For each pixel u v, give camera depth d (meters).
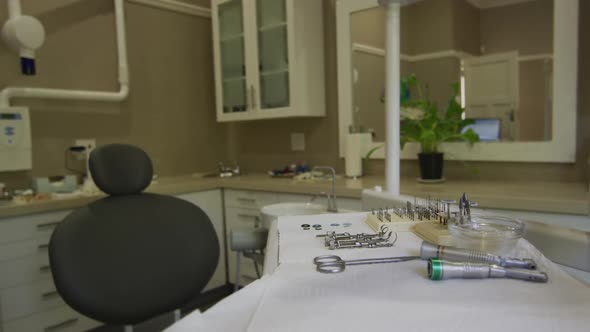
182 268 1.52
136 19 2.76
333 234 0.90
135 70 2.77
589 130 1.81
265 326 0.51
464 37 2.09
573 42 1.79
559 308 0.52
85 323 2.07
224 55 2.91
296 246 0.84
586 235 0.71
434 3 2.17
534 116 1.92
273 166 3.07
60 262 1.34
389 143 1.32
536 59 1.90
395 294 0.59
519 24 1.93
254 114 2.72
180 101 3.04
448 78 2.16
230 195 2.59
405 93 2.29
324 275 0.67
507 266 0.66
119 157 1.63
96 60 2.54
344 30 2.54
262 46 2.68
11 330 1.82
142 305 1.39
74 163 2.46
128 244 1.48
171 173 2.99
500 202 1.58
